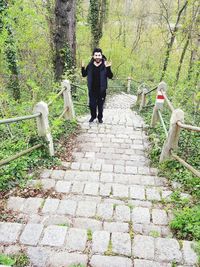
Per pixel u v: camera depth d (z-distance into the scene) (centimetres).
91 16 1683
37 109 463
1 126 637
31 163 450
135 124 786
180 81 1023
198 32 1059
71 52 998
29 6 937
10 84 977
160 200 358
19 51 983
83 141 621
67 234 279
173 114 444
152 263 247
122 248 263
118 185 388
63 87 692
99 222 305
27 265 243
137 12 2509
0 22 855
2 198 350
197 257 255
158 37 2161
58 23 962
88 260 249
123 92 1967
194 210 317
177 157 434
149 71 2214
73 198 358
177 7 1318
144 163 507
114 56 2128
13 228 284
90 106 753
